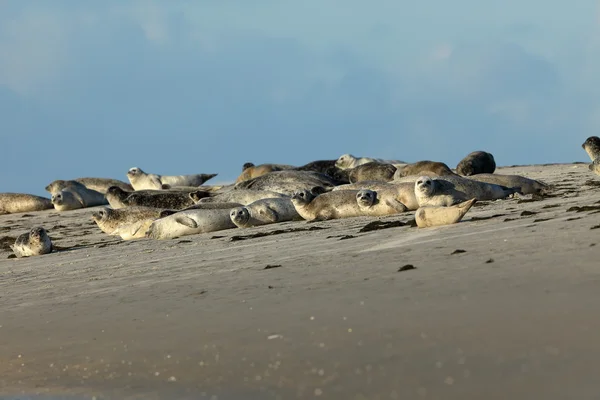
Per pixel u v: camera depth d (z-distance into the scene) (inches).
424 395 725.3
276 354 961.5
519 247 1371.8
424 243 1617.9
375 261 1486.2
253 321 1156.5
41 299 1705.2
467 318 959.0
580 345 791.1
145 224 2979.8
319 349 944.9
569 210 1873.8
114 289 1685.5
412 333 938.1
